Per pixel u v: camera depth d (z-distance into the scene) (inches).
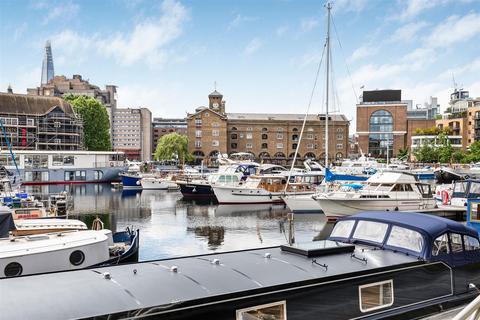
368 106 4562.0
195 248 913.5
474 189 1252.5
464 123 4355.3
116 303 225.9
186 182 1999.3
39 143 3533.5
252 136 4429.1
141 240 995.3
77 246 538.6
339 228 383.2
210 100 4549.7
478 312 241.8
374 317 297.0
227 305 245.0
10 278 255.3
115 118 6422.2
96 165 2719.0
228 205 1642.5
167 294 240.5
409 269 319.3
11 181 1488.7
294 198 1419.8
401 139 4507.9
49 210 1053.2
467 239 362.3
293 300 267.0
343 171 2271.2
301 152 4421.8
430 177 2158.0
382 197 1230.3
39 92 5457.7
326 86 1541.6
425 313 321.7
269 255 311.0
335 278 283.9
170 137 3966.5
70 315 210.8
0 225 591.8
